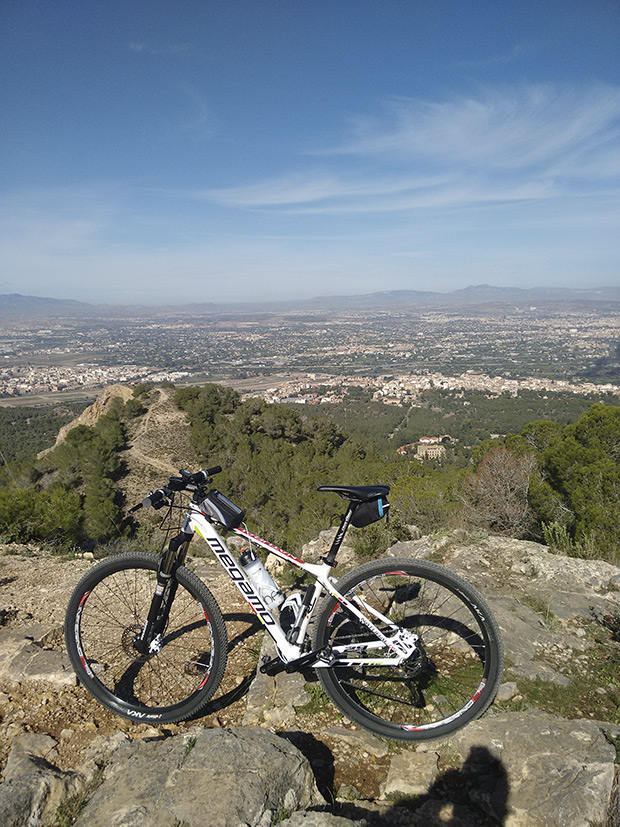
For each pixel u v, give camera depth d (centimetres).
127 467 2633
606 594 320
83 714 246
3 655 285
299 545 828
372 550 494
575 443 804
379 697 243
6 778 198
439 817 182
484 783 193
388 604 298
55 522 664
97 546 663
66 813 183
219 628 239
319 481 1566
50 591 405
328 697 238
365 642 234
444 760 209
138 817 168
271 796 178
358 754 216
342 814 186
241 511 239
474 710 221
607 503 647
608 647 268
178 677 267
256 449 2648
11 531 624
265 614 237
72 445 2631
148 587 360
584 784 182
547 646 269
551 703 232
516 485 807
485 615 222
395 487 873
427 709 235
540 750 198
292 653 232
